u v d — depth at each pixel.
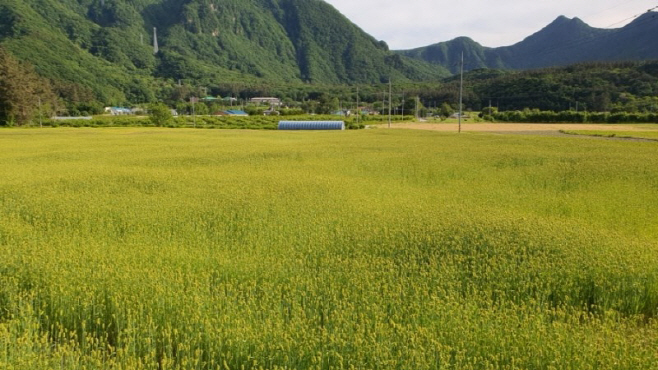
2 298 7.45
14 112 87.94
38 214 12.82
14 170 23.53
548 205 15.40
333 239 10.56
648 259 9.00
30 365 5.33
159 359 6.34
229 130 77.31
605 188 18.64
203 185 18.33
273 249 9.98
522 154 31.84
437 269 8.70
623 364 5.66
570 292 8.09
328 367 5.71
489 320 6.64
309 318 6.77
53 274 7.90
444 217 12.41
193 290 7.40
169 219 12.37
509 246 9.77
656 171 22.56
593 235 10.64
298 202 14.86
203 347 6.23
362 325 6.30
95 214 12.70
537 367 5.73
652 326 6.93
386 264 9.09
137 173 21.45
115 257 9.00
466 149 37.06
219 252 9.69
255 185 18.38
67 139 50.69
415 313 6.82
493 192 17.95
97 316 7.07
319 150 36.31
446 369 5.52
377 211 13.41
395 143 45.16
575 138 50.72
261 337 6.06
